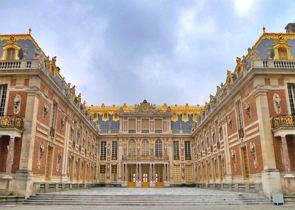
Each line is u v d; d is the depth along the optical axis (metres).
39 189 21.75
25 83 22.70
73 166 33.53
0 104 22.58
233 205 17.98
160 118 55.41
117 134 53.34
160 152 53.22
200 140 45.44
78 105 35.62
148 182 50.09
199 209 15.49
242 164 25.98
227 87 30.42
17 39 26.12
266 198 19.55
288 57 23.59
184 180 50.94
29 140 21.11
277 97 22.16
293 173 20.42
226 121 30.83
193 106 58.72
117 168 51.50
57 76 28.80
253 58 23.38
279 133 20.42
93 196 20.22
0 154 21.16
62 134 29.23
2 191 19.22
